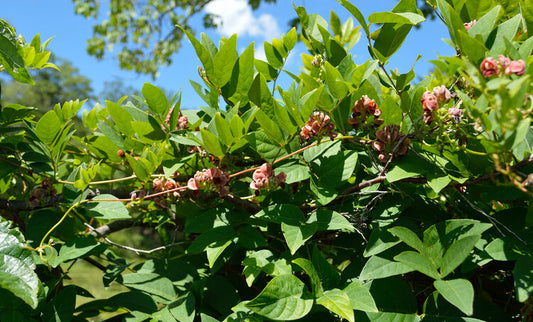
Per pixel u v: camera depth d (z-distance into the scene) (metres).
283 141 0.49
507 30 0.46
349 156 0.49
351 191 0.49
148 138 0.56
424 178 0.47
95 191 0.59
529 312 0.41
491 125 0.34
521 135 0.32
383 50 0.54
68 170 0.74
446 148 0.45
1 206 0.57
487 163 0.45
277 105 0.46
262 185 0.48
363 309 0.39
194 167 0.63
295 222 0.47
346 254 0.55
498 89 0.31
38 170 0.57
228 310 0.50
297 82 0.64
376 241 0.43
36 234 0.54
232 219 0.52
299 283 0.42
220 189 0.51
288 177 0.50
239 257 0.59
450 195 0.49
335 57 0.62
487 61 0.37
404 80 0.51
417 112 0.52
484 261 0.42
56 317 0.47
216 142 0.47
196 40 0.51
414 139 0.49
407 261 0.40
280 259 0.48
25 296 0.41
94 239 0.51
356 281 0.45
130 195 0.60
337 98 0.49
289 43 0.67
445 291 0.37
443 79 0.42
